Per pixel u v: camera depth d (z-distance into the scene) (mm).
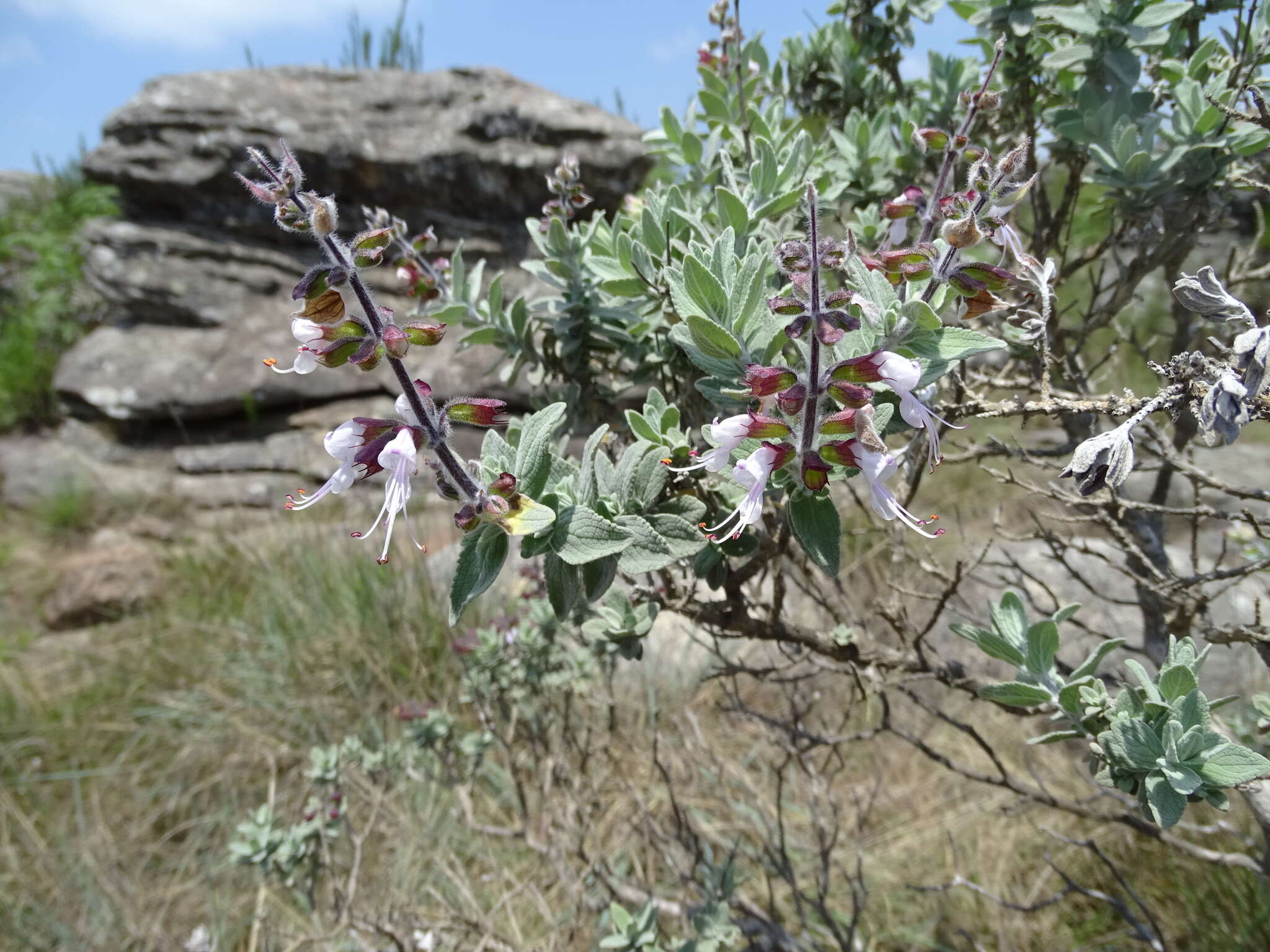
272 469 8617
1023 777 4145
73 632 6844
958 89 2658
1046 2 2309
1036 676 1774
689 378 2219
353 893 3152
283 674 5547
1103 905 3461
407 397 1295
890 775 4383
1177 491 5141
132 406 8883
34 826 4730
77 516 8242
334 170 9273
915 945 3523
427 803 4395
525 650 3609
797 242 1298
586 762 3762
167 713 5418
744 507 1272
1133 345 2674
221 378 8938
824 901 2992
